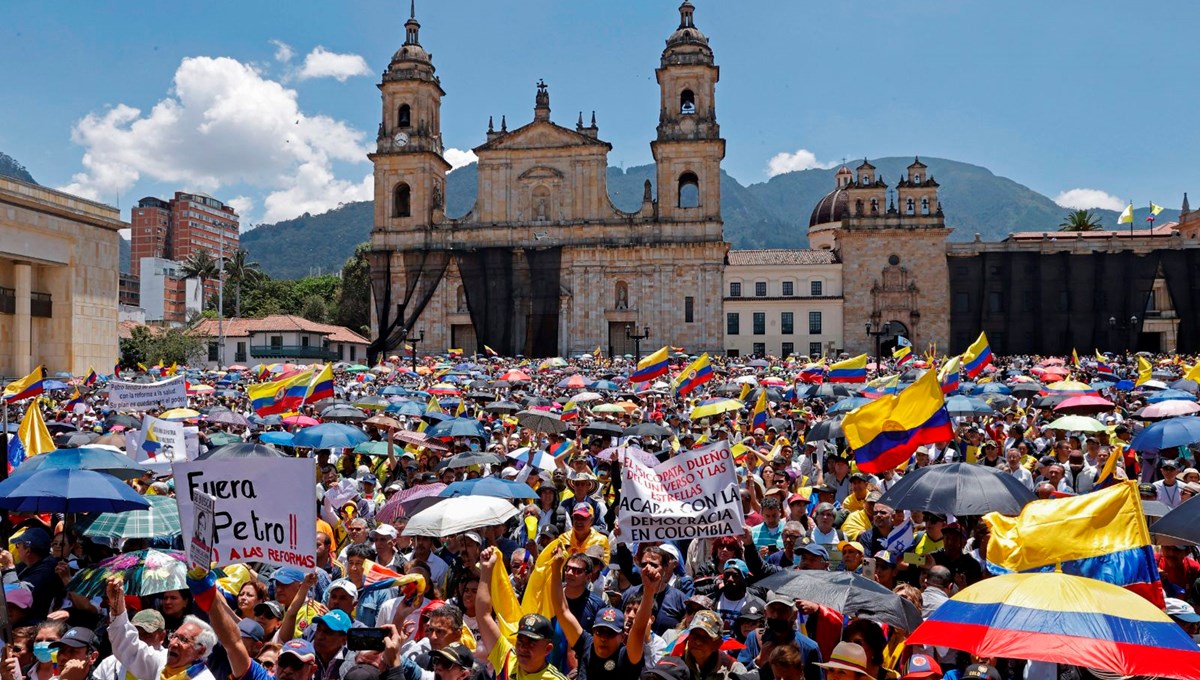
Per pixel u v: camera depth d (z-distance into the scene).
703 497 14.23
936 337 121.69
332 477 24.08
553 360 83.62
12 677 10.12
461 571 15.55
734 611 13.92
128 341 114.88
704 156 120.75
